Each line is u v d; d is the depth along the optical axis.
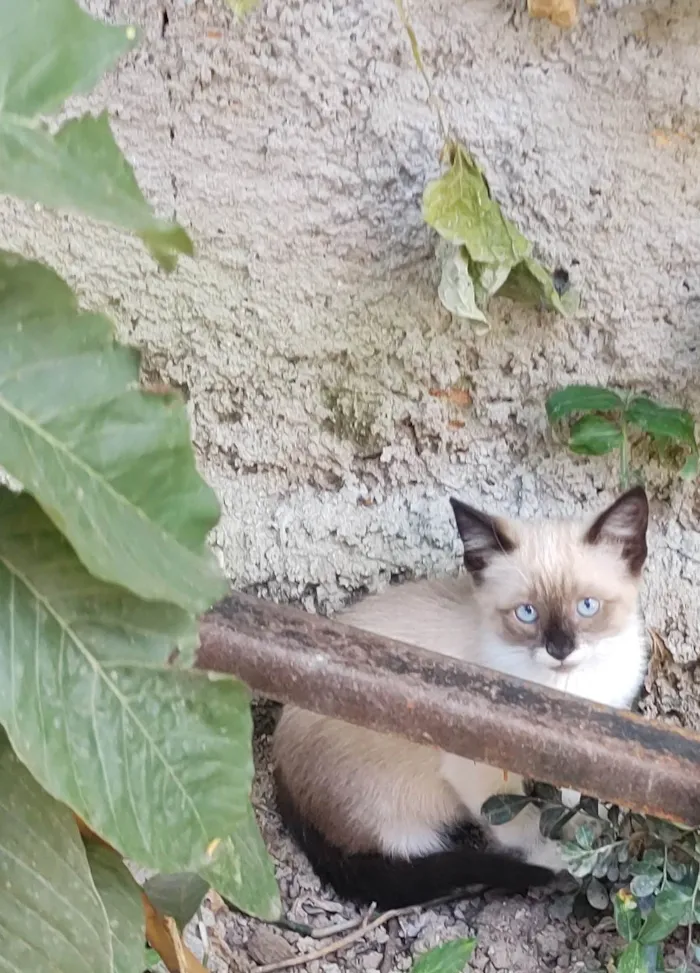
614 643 0.78
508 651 0.78
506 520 0.79
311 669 0.62
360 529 0.84
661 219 0.75
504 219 0.73
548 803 0.76
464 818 0.81
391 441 0.83
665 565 0.82
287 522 0.84
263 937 0.78
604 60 0.72
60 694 0.48
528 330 0.79
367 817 0.79
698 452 0.78
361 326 0.80
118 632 0.49
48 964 0.54
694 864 0.74
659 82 0.72
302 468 0.84
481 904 0.80
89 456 0.43
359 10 0.72
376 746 0.78
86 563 0.39
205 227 0.78
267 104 0.75
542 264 0.77
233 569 0.85
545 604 0.77
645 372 0.79
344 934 0.79
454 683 0.63
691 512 0.81
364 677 0.63
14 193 0.37
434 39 0.73
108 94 0.75
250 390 0.82
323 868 0.81
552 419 0.78
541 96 0.73
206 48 0.74
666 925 0.72
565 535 0.79
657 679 0.84
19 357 0.42
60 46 0.38
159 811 0.49
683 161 0.74
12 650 0.47
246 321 0.80
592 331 0.78
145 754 0.49
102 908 0.55
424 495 0.84
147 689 0.50
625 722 0.64
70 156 0.39
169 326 0.80
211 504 0.45
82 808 0.46
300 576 0.85
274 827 0.83
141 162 0.76
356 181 0.76
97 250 0.79
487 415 0.81
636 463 0.81
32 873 0.54
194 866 0.50
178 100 0.75
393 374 0.81
